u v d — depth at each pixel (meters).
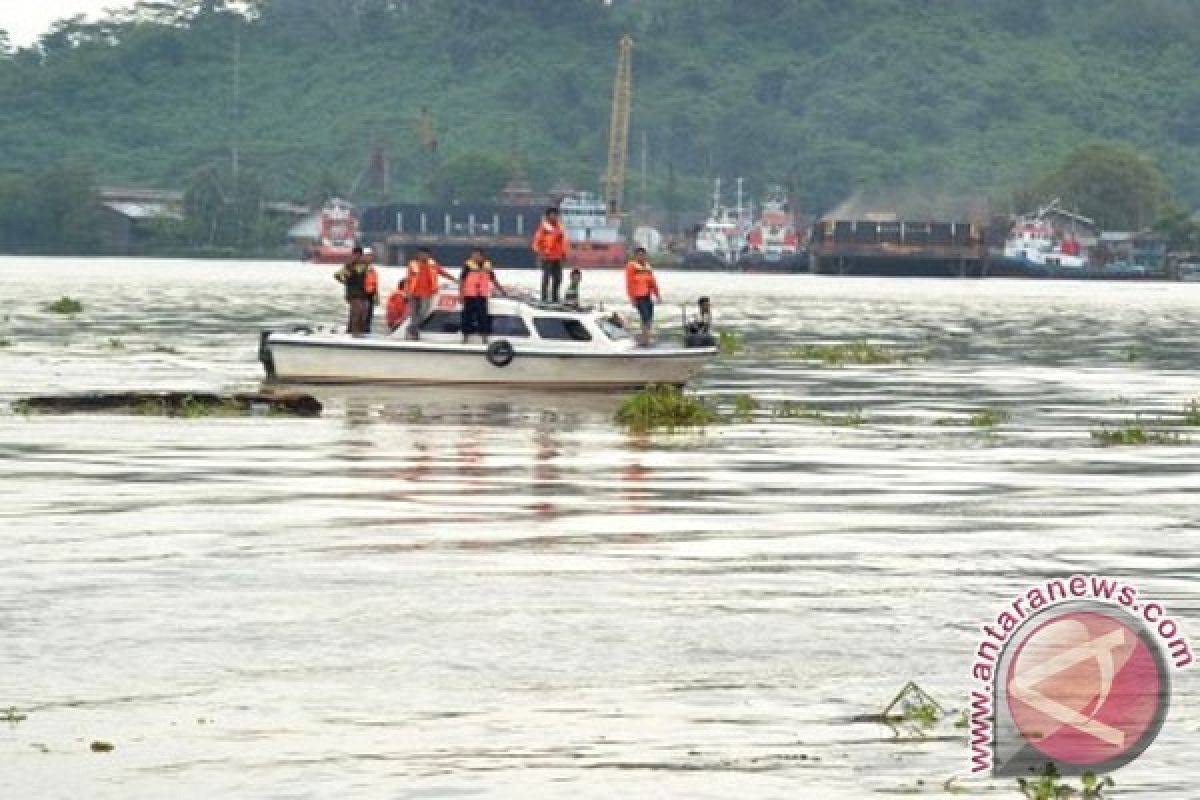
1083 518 61.44
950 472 73.75
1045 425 94.00
